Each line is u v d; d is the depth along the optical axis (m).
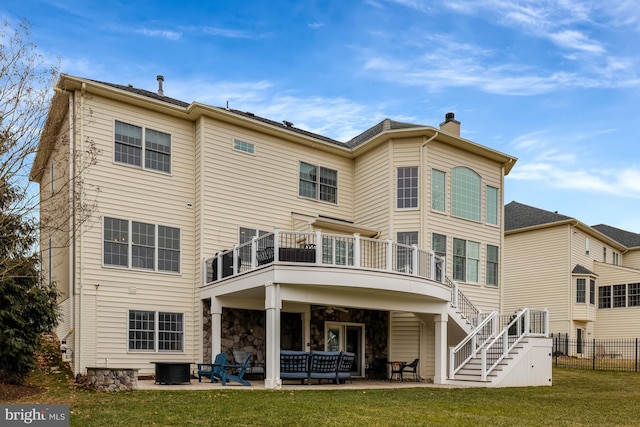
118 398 9.31
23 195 10.69
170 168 15.69
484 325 15.34
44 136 11.10
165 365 12.12
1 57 9.99
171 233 15.44
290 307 15.89
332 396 10.52
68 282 14.11
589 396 12.13
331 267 12.50
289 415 7.93
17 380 10.91
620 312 29.41
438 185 18.14
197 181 15.95
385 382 15.45
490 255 19.64
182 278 15.44
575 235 29.45
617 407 10.27
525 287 30.25
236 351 15.06
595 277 29.52
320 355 13.27
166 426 6.86
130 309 14.36
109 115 14.67
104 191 14.29
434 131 17.64
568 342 27.70
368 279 12.88
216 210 15.81
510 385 14.07
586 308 28.39
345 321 17.11
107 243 14.21
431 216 17.64
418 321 17.20
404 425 7.44
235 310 15.58
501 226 20.17
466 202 19.02
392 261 14.34
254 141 17.05
